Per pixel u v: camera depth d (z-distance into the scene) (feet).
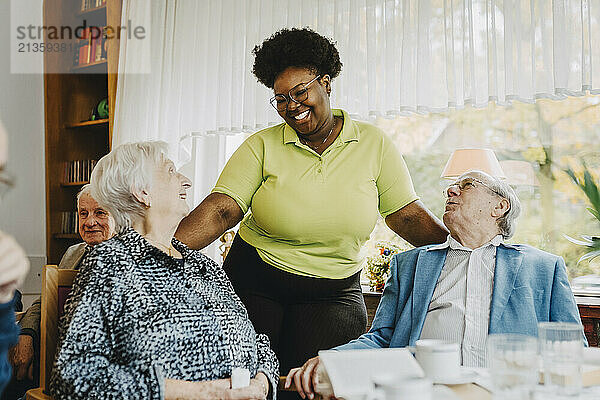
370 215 7.06
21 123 12.83
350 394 3.84
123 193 5.28
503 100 9.13
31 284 12.63
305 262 7.00
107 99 13.01
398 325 6.15
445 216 6.19
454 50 9.45
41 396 5.37
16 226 12.64
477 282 5.94
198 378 4.79
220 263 11.66
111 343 4.59
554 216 10.70
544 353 3.70
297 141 7.07
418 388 3.31
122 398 4.35
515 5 8.95
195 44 11.80
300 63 6.76
